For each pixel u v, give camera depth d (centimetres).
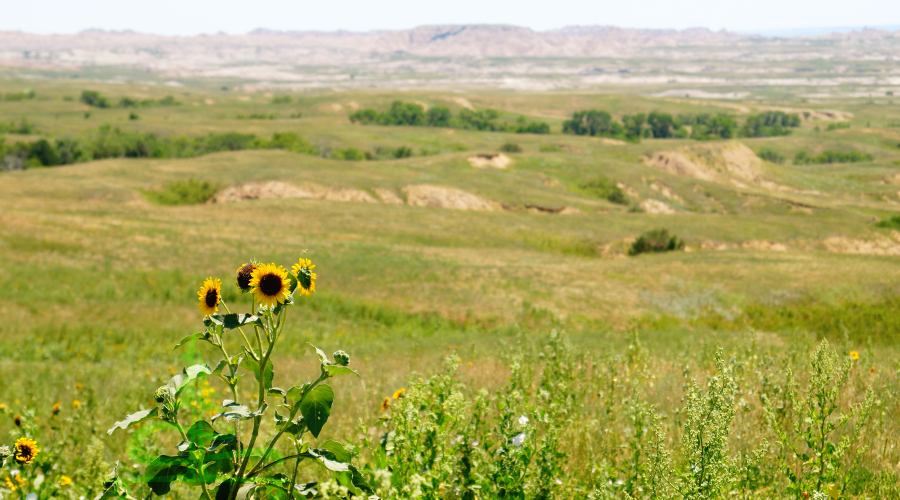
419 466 302
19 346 1627
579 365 771
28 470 373
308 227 5841
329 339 2134
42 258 3256
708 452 291
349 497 239
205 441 252
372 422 541
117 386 924
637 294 3541
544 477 307
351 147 13962
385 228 6119
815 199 11375
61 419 659
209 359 1376
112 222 4581
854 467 318
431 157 11831
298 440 242
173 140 12925
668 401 623
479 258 4688
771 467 373
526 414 350
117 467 247
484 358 1116
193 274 3259
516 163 11812
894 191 12938
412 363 1112
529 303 3100
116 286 2866
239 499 229
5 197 6291
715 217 7919
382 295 3170
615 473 353
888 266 4475
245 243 4328
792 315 3153
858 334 2352
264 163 9725
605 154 13988
